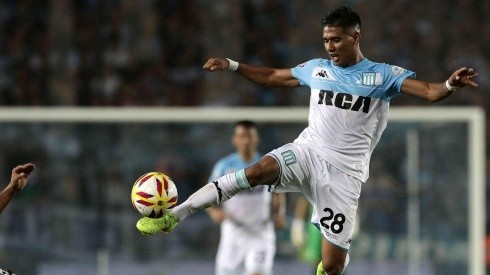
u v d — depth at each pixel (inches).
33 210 1822.1
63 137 1838.1
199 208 999.6
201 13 2783.0
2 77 2706.7
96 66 2736.2
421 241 1892.2
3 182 1819.6
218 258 1770.4
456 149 1919.3
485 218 2466.8
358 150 1023.0
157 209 964.6
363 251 1882.4
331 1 2795.3
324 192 1018.7
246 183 995.9
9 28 2743.6
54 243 1822.1
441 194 1908.2
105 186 1838.1
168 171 1856.5
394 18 2785.4
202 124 1865.2
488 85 2719.0
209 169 1860.2
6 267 1813.5
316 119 1032.2
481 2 2800.2
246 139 1654.8
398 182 1905.8
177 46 2758.4
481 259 1899.6
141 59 2743.6
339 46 1011.9
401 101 2640.3
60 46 2738.7
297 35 2778.1
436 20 2790.4
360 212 1893.5
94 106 2714.1
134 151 1850.4
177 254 1827.0
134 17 2773.1
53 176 1831.9
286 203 1852.9
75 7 2765.7
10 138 1827.0
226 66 1066.7
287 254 1840.6
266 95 2672.2
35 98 2704.2
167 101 2709.2
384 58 2765.7
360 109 1015.6
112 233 1829.5
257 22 2780.5
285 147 1021.2
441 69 2763.3
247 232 1733.5
